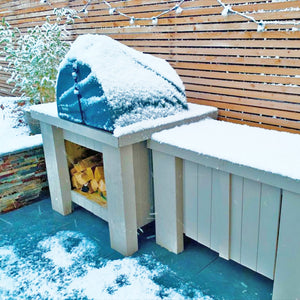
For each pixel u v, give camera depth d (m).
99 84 2.28
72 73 2.49
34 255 2.71
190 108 2.88
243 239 2.17
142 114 2.43
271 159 1.89
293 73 2.39
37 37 3.98
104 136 2.35
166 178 2.45
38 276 2.46
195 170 2.31
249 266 2.19
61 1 4.08
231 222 2.21
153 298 2.21
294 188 1.73
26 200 3.56
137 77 2.49
